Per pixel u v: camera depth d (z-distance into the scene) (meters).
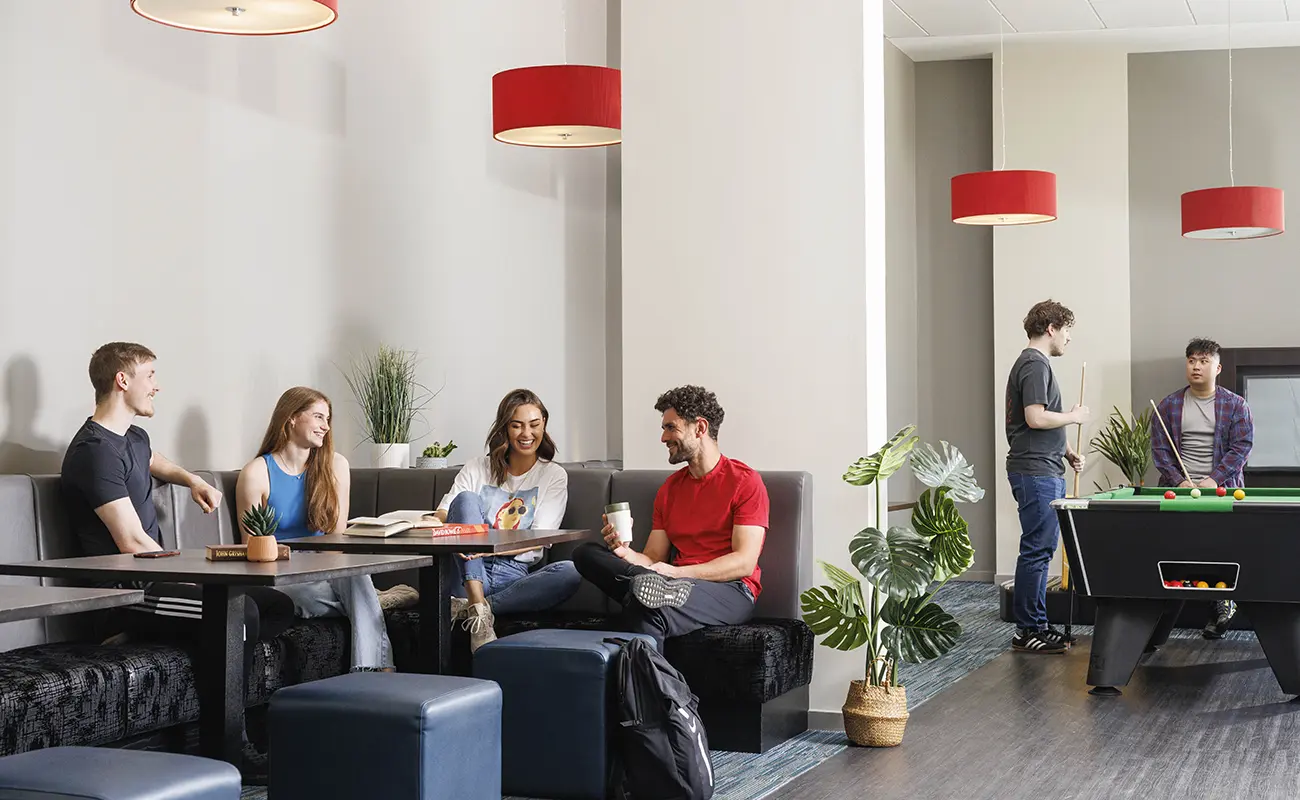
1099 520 5.10
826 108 4.71
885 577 4.01
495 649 3.56
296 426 4.29
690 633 4.05
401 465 5.36
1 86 3.98
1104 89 9.45
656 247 4.92
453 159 6.33
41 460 4.09
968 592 9.00
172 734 3.54
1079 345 9.44
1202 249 9.38
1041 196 7.07
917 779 3.78
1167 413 7.11
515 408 4.63
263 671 3.66
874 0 4.78
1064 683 5.42
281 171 5.18
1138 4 8.50
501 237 6.73
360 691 2.89
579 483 4.72
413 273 6.01
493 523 4.58
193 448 4.70
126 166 4.43
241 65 4.97
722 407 4.80
